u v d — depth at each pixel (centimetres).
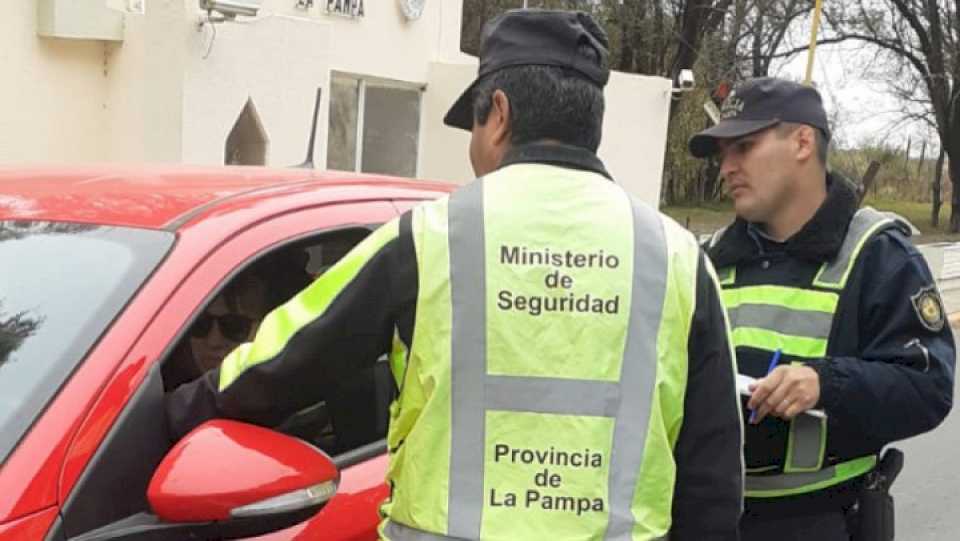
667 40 3027
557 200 168
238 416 179
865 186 293
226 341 211
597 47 177
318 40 923
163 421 186
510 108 173
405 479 165
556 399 160
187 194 238
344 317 165
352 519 226
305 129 917
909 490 618
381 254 166
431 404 161
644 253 167
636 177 1416
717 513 173
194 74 781
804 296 238
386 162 1198
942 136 3544
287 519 188
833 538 241
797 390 218
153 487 170
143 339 192
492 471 160
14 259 212
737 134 238
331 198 253
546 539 157
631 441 162
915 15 3406
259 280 222
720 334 174
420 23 1210
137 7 799
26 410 179
